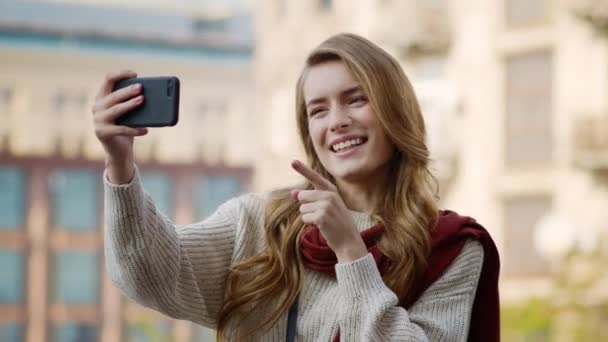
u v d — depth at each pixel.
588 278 18.33
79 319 32.94
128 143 2.60
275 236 2.87
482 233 2.93
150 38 33.94
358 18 22.39
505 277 19.77
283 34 25.34
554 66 19.66
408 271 2.83
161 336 30.56
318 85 2.89
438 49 20.66
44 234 33.16
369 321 2.68
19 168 33.19
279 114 25.41
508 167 19.97
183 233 2.85
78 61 33.41
